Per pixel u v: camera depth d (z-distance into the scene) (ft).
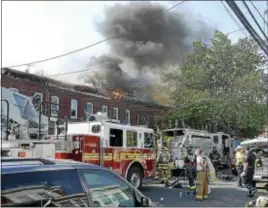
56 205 13.67
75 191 14.55
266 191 55.98
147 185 58.54
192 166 50.98
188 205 41.29
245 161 48.91
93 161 44.96
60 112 96.17
